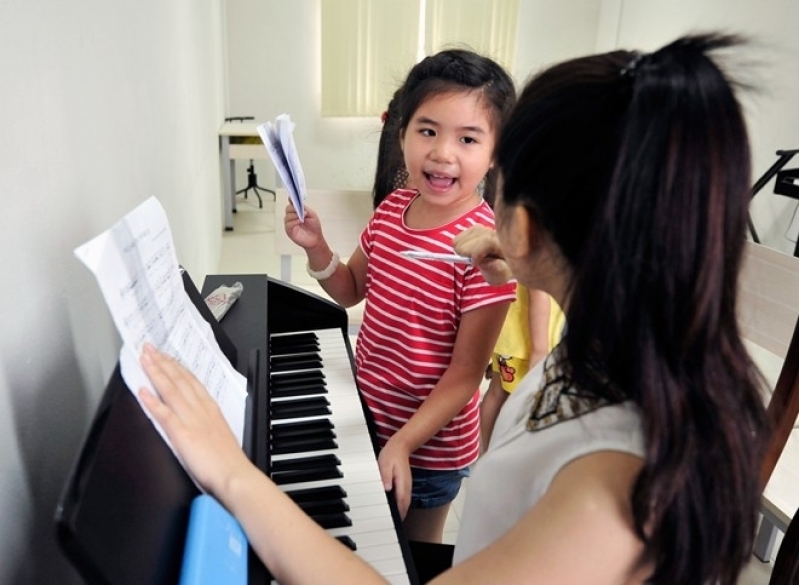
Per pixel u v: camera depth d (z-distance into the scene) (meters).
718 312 0.45
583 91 0.46
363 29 5.27
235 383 0.79
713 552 0.47
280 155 1.12
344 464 0.91
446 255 0.98
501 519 0.61
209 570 0.47
